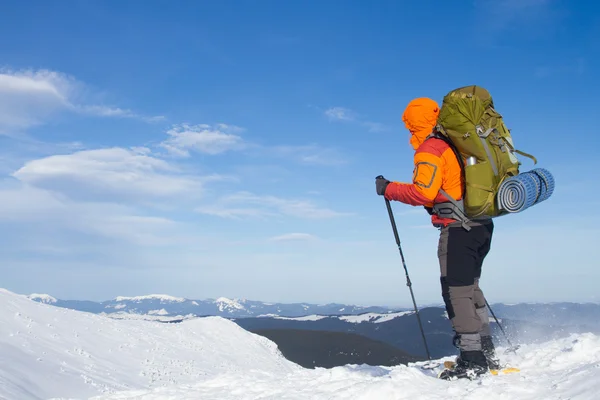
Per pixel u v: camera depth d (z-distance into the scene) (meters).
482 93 3.70
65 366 11.92
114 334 15.59
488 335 4.19
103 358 13.55
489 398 3.17
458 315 3.86
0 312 13.48
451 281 3.88
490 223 3.91
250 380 4.68
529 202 3.40
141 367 13.90
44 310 15.04
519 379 3.56
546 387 3.24
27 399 9.12
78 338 14.27
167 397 4.35
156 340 16.64
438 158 3.74
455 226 3.87
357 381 4.00
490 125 3.62
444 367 4.41
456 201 3.79
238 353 18.12
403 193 3.90
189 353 16.36
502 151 3.63
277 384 4.39
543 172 3.57
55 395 10.09
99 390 11.03
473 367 3.81
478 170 3.59
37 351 12.15
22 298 15.26
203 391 4.42
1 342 11.83
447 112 3.65
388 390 3.43
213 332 19.22
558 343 4.52
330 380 4.35
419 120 4.03
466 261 3.84
